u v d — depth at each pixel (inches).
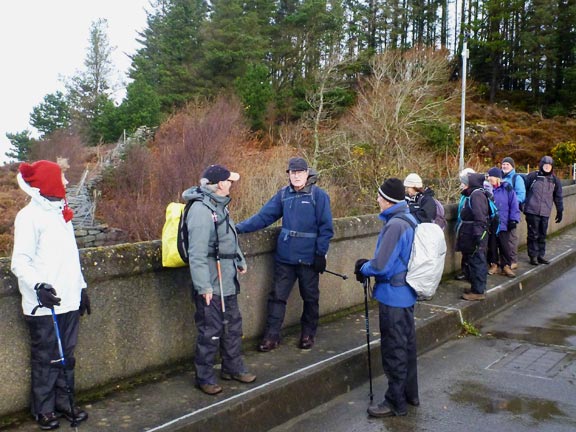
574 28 1723.7
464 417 167.8
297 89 1327.5
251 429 157.0
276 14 1713.8
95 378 158.9
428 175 647.1
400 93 749.9
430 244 162.9
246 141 762.8
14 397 141.1
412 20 1927.9
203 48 1503.4
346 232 252.2
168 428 138.6
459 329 257.3
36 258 132.3
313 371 180.9
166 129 880.3
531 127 1398.9
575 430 158.6
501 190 334.6
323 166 626.5
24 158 1712.6
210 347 161.9
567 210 558.6
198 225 154.9
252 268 208.1
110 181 722.2
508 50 1760.6
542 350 232.1
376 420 167.2
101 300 159.5
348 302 258.7
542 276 356.5
